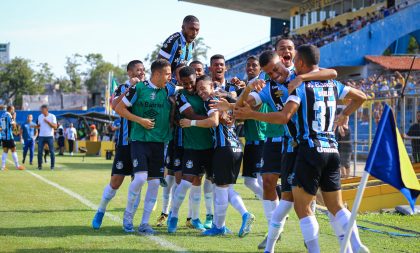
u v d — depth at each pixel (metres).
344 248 4.34
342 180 10.48
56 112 53.44
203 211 8.80
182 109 6.66
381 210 9.31
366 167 4.30
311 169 4.67
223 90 6.94
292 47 6.21
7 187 11.66
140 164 6.62
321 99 4.73
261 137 6.81
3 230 6.75
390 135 4.34
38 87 92.25
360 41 33.25
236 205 6.72
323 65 32.22
